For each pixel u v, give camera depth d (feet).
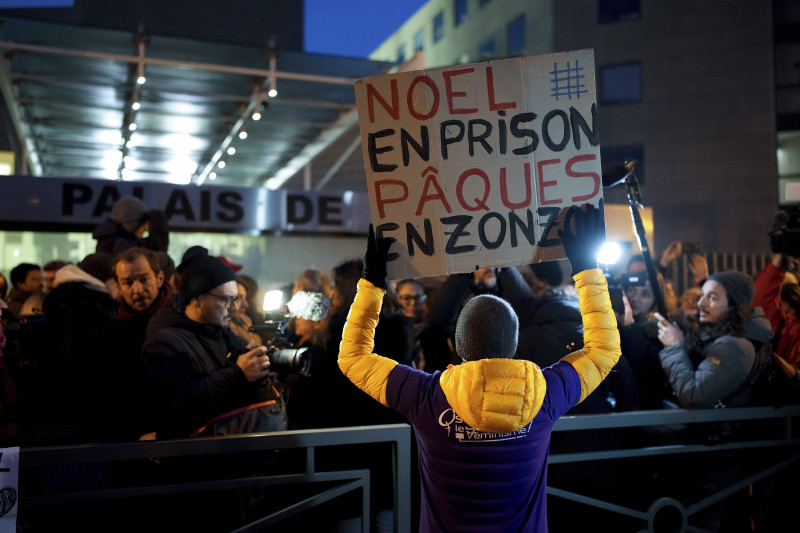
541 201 7.73
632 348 11.21
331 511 9.92
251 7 56.65
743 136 67.41
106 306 10.68
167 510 9.42
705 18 68.59
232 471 9.34
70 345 10.00
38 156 39.22
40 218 25.95
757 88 67.15
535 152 7.72
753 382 11.12
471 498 6.92
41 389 10.03
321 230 29.73
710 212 67.92
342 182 61.21
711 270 33.32
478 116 7.70
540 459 7.13
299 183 61.77
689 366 10.84
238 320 12.98
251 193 28.60
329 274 30.12
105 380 10.37
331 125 34.68
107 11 52.16
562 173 7.73
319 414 10.57
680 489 11.18
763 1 67.21
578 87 7.75
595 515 10.87
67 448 7.95
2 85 27.22
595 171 7.73
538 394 6.86
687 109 68.90
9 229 25.62
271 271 29.35
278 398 9.74
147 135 35.78
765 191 66.49
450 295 10.91
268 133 35.78
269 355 8.95
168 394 8.71
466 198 7.66
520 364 6.94
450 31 91.15
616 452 10.28
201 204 27.84
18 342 9.79
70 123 33.68
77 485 9.24
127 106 31.55
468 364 6.97
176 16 54.24
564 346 10.25
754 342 11.21
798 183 12.88
